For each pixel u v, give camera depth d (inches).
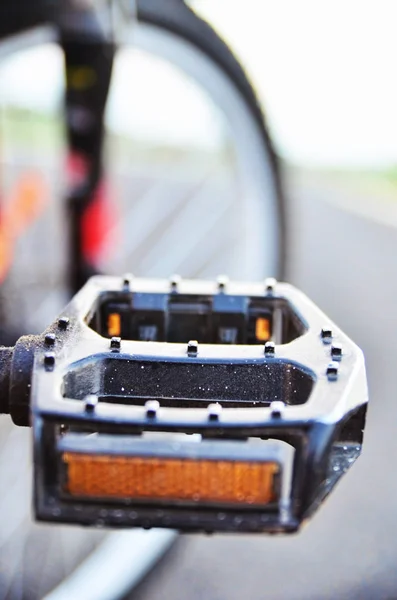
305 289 155.9
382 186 351.3
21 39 61.7
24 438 73.9
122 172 193.2
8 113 81.4
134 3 67.8
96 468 20.0
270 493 19.9
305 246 197.8
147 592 68.6
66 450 19.8
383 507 80.8
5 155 81.4
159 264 127.3
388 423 96.8
